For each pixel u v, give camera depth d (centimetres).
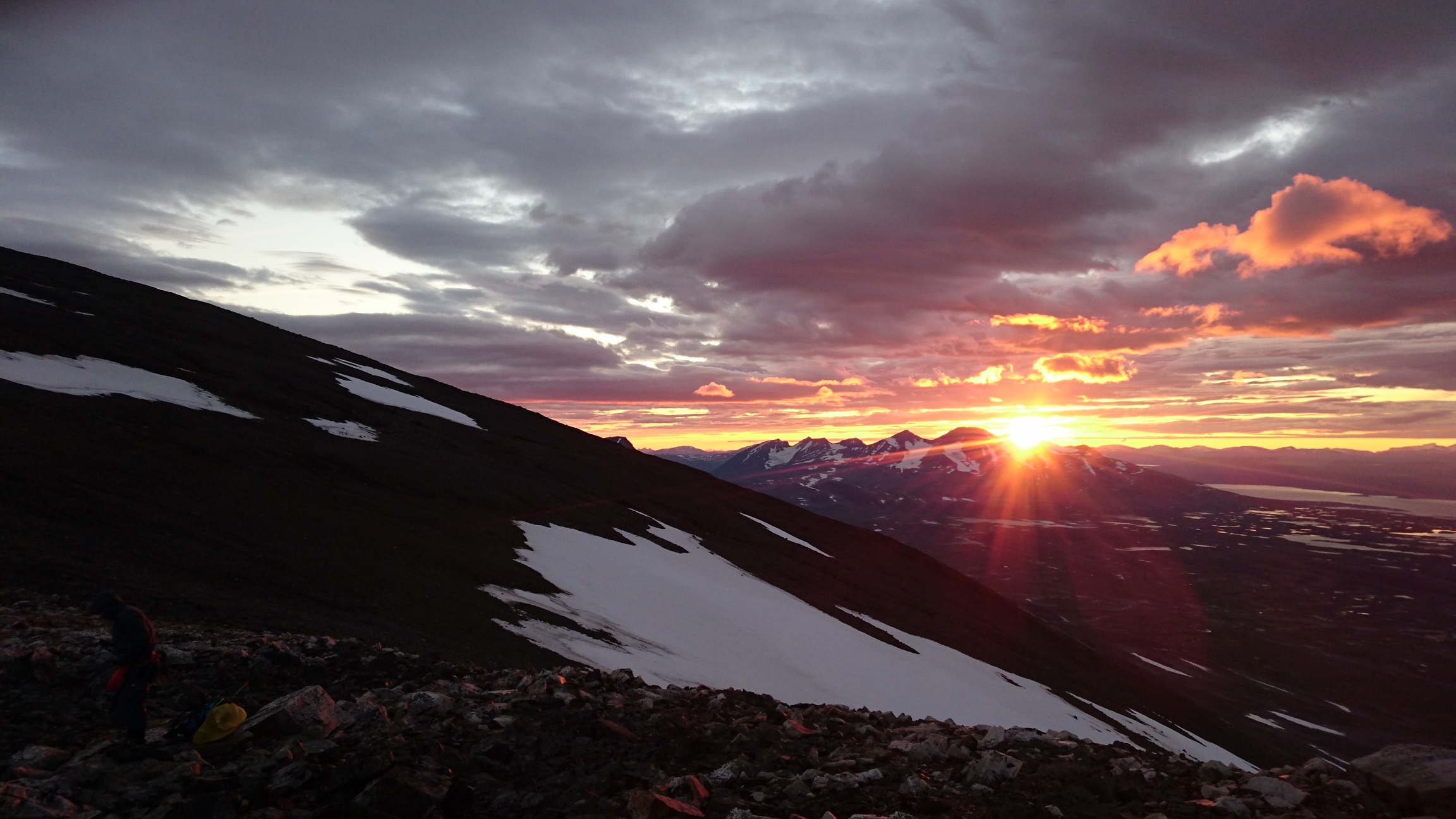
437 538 4159
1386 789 827
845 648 5269
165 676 957
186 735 888
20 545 2127
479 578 3606
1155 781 923
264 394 6719
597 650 3103
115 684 905
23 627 1498
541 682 1288
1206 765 972
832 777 862
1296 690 15412
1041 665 8075
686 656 3622
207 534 2894
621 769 862
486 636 2716
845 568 9362
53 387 4538
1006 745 1115
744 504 11462
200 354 7306
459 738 943
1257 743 9175
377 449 6150
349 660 1466
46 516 2530
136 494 3105
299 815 683
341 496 4406
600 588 4378
